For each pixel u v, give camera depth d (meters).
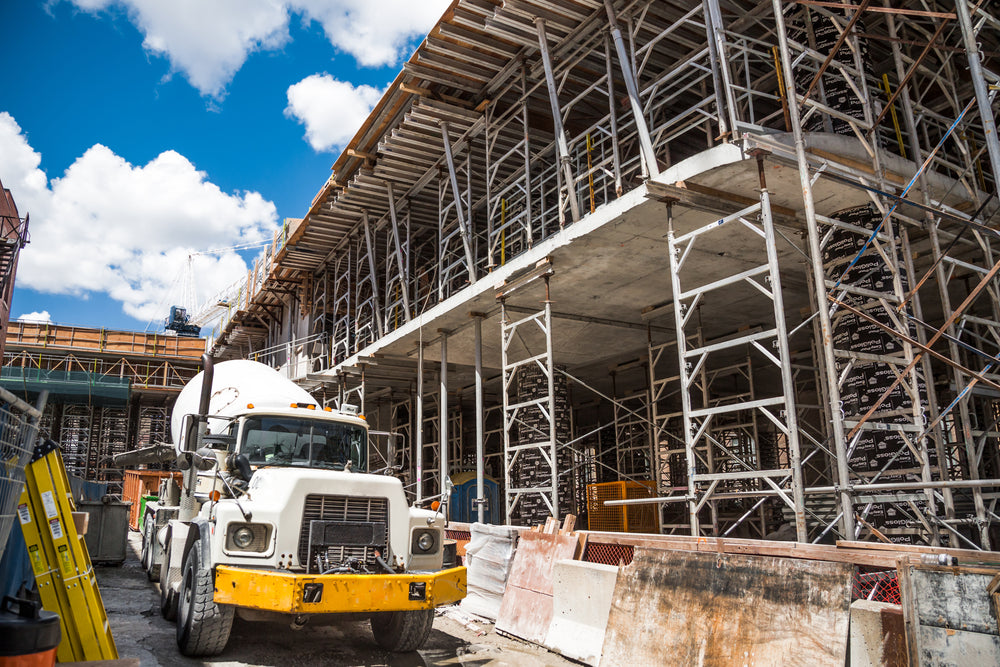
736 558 6.28
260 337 35.97
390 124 16.52
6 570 6.15
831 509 13.04
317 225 21.41
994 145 6.45
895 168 9.20
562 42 12.62
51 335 38.34
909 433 8.63
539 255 12.48
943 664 4.59
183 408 11.63
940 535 8.43
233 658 7.23
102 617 5.63
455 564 8.78
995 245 10.86
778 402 7.63
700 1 11.12
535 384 17.45
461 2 12.17
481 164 17.25
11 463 4.26
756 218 10.20
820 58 8.86
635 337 17.83
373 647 8.15
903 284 9.46
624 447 23.30
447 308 15.46
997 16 10.82
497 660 7.82
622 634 6.90
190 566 7.43
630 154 15.37
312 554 6.99
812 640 5.38
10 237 20.81
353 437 9.02
